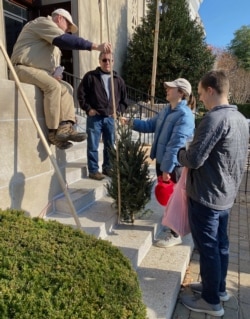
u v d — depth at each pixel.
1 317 1.08
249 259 3.16
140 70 9.69
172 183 2.86
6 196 2.38
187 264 2.90
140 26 10.20
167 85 2.84
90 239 1.64
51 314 1.12
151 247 3.00
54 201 3.01
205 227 2.08
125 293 1.34
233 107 2.00
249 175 6.43
